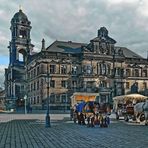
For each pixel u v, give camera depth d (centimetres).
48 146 1566
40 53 9681
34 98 10375
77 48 10350
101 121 2991
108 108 3472
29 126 3070
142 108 3572
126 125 3281
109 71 10362
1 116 5662
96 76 10038
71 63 9906
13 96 12269
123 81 10506
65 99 9638
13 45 12775
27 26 12812
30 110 8969
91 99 6250
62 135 2156
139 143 1692
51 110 9244
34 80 10400
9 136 2081
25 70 12244
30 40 12875
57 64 9719
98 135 2162
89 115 3219
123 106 4562
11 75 12775
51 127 2942
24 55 12838
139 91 10575
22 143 1694
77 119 3669
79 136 2088
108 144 1648
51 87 9544
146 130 2617
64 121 4016
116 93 10244
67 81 9750
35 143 1694
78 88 9788
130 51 11350
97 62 10162
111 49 10456
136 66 10831
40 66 9619
